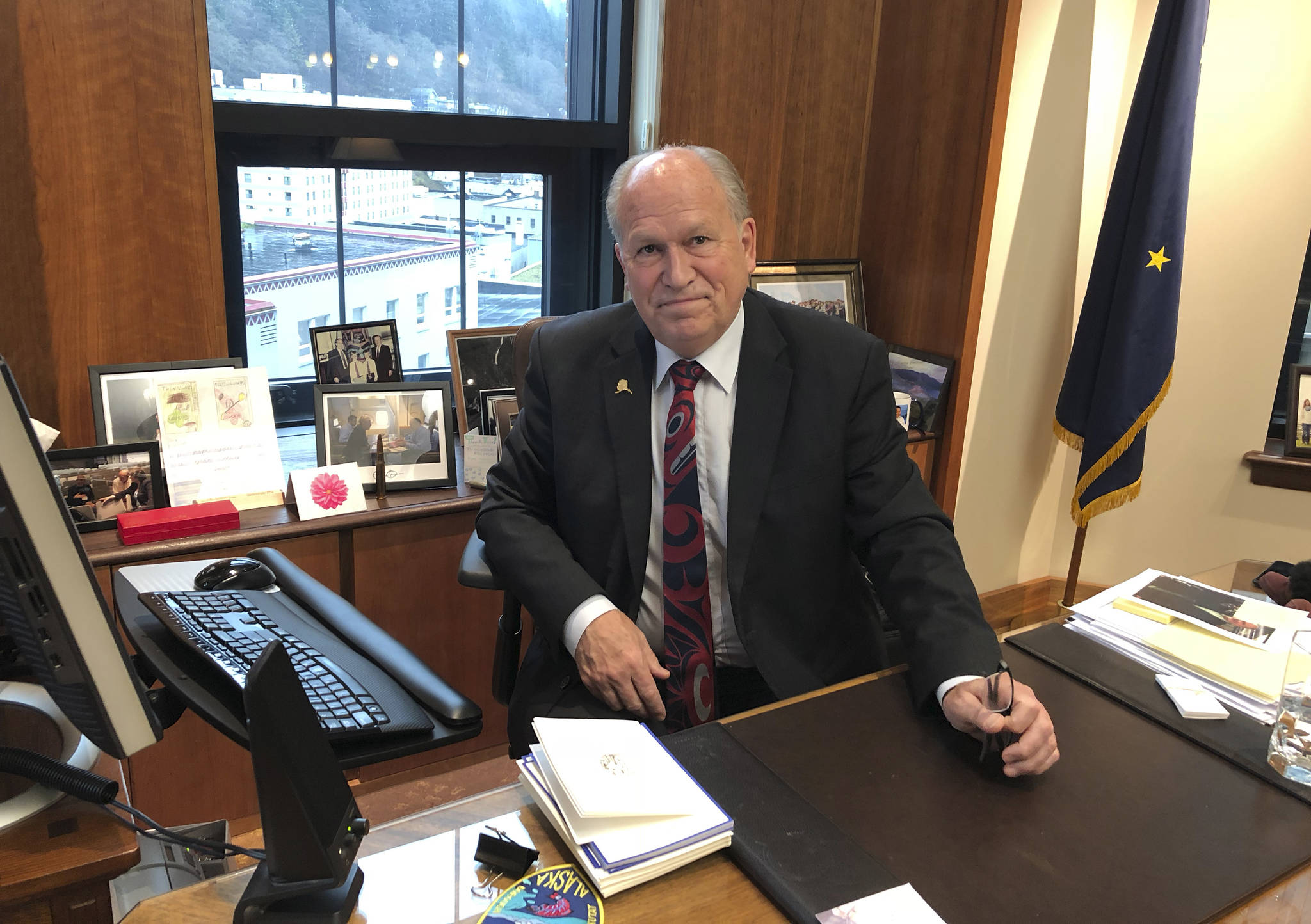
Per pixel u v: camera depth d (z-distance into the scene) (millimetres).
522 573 1426
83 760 918
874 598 1707
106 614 772
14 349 1767
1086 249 2859
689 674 1477
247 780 1906
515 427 1612
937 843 895
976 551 2994
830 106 2668
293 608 1224
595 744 959
